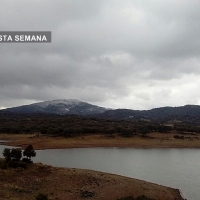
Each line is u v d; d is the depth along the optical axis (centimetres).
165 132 15412
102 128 15025
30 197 3212
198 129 16462
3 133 15375
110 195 3703
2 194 3162
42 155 8612
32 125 17238
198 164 7100
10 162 4466
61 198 3391
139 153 9450
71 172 4594
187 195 4119
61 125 16075
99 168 6272
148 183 4609
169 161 7588
